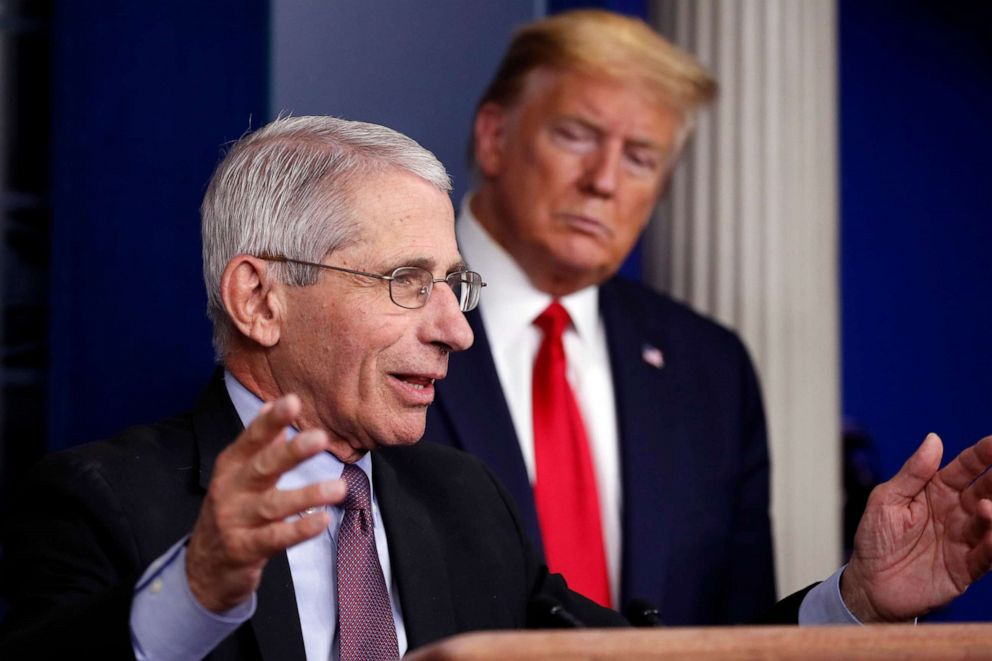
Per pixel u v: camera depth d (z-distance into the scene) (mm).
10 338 4215
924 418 7004
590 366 4219
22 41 4273
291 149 2596
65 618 2104
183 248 4336
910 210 7059
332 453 2594
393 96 4520
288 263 2553
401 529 2656
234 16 4309
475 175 4344
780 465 5141
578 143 4152
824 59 5395
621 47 4172
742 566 4281
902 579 2609
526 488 3881
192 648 2033
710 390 4352
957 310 7102
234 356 2631
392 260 2539
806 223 5289
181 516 2465
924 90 7129
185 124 4324
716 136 5238
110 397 4297
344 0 4414
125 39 4352
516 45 4305
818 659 1694
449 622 2613
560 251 4102
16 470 4199
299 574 2523
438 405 3916
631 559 4008
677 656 1612
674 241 5234
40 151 4281
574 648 1563
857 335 6938
